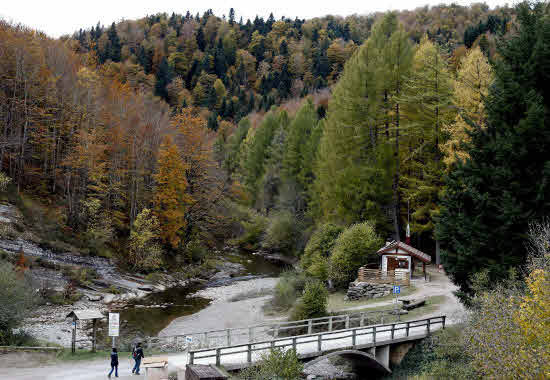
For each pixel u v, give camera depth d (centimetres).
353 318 2748
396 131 4800
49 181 5247
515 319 1287
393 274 3672
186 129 5909
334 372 2467
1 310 2336
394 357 2364
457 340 2055
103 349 2505
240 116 13875
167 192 5294
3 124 5028
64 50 6184
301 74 18300
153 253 4859
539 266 1388
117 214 5262
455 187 2297
